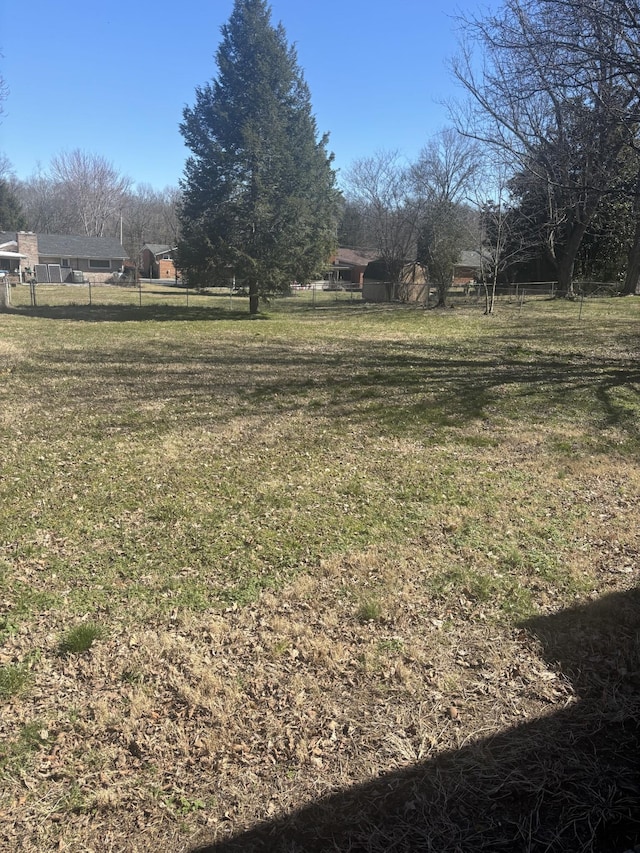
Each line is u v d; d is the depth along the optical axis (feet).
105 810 6.88
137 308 89.45
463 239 94.68
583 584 11.96
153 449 21.34
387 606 11.13
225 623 10.57
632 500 16.79
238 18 73.51
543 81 31.83
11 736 7.91
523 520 15.26
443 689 8.93
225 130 73.56
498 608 11.14
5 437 22.48
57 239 201.16
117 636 10.19
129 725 8.11
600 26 29.37
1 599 11.25
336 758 7.65
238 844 6.48
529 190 79.46
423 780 7.35
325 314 85.51
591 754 7.79
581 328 64.28
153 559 12.96
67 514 15.40
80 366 38.86
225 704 8.52
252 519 15.20
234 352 46.65
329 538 14.08
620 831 6.73
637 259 106.63
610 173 35.63
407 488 17.63
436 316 81.41
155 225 292.40
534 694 8.87
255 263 75.20
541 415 27.02
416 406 28.63
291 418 26.30
